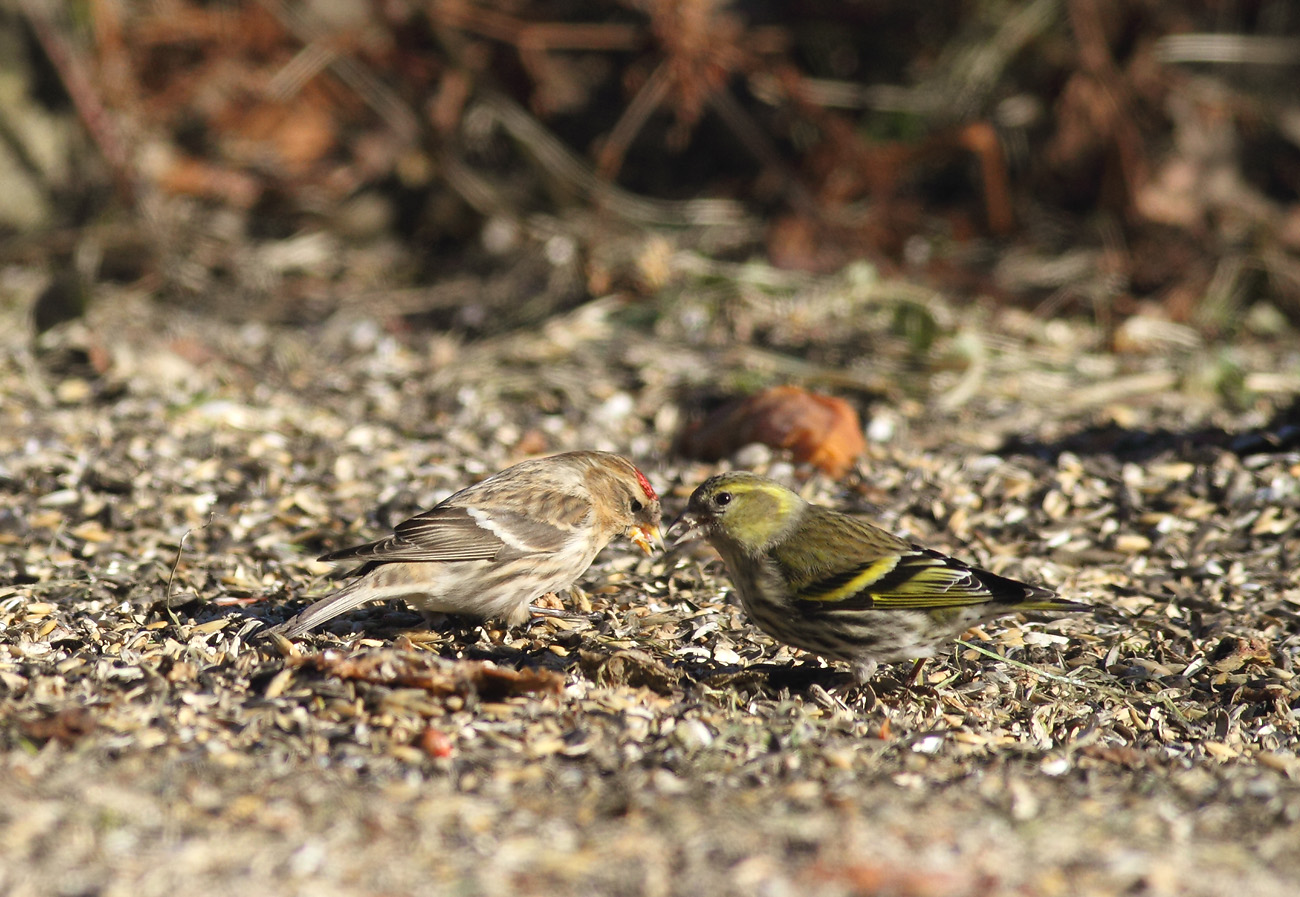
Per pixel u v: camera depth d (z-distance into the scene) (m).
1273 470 11.23
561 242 17.91
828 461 11.76
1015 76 19.20
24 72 18.80
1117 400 13.97
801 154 19.39
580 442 12.65
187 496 10.73
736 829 5.54
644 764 6.34
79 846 5.16
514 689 7.02
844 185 18.70
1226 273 17.36
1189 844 5.54
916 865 5.22
